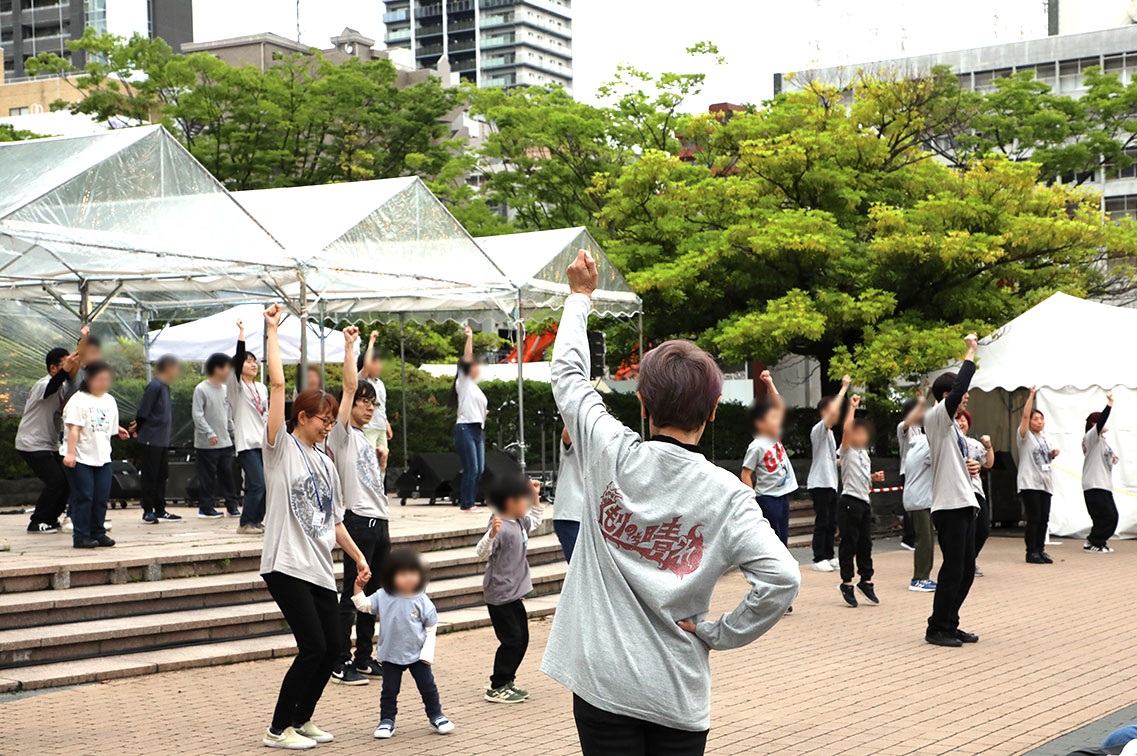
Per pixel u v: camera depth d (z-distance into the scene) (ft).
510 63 545.85
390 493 70.95
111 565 32.40
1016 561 54.03
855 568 51.42
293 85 100.63
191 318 63.82
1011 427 70.03
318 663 21.39
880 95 77.51
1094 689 26.91
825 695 26.35
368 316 68.39
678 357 10.89
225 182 98.37
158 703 25.11
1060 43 196.95
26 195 35.40
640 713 10.33
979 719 23.94
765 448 37.52
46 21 325.21
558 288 58.18
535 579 40.32
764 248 67.31
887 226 68.33
